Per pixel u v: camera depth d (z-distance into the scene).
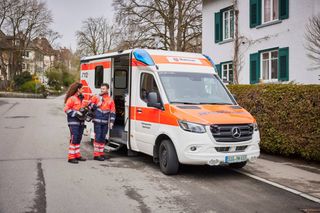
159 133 7.76
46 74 68.06
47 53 68.62
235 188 6.79
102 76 10.67
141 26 29.56
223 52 20.11
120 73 10.97
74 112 8.59
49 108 26.89
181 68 8.61
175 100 7.82
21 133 13.52
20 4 51.94
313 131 8.59
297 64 15.05
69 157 8.67
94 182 6.97
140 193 6.33
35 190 6.35
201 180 7.33
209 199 6.08
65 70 72.12
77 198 5.97
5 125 15.93
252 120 7.53
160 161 7.84
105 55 10.50
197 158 6.96
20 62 59.06
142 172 7.91
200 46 30.19
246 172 8.09
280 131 9.42
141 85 8.72
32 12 53.34
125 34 29.84
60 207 5.52
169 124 7.48
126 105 9.27
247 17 18.14
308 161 9.27
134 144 8.85
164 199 6.02
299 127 8.88
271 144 9.75
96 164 8.61
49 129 14.94
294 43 15.21
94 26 55.47
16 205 5.57
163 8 29.78
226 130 7.11
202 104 7.88
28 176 7.27
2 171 7.65
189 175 7.71
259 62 17.34
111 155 9.87
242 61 18.45
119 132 9.93
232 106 8.07
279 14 15.97
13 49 54.56
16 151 9.93
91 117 8.95
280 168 8.52
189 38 29.84
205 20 21.81
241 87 10.91
